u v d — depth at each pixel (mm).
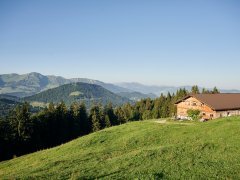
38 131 87875
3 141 78688
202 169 22344
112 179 20578
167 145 34656
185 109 84250
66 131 99188
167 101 144875
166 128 47656
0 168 40906
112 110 138125
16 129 81750
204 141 34344
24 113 83062
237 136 34312
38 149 86438
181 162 24672
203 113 78125
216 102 77750
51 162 33562
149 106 160250
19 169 35562
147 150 31125
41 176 23609
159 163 24734
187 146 31672
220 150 28656
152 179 19906
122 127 55875
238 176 20594
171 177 20578
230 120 45906
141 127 52875
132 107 158750
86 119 113375
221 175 20828
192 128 44469
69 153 41500
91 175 22609
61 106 103562
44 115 92875
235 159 24891
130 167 24359
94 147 42656
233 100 83875
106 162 28000
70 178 22031
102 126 120562
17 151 81562
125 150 36844
